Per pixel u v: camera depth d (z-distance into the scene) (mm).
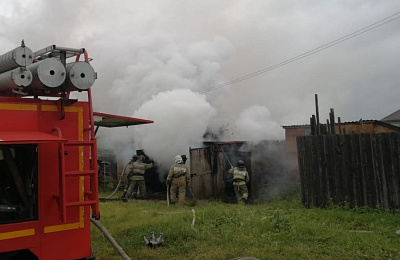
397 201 6648
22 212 3184
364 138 7129
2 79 3186
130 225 7062
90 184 3496
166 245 5570
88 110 3498
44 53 3461
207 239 5652
